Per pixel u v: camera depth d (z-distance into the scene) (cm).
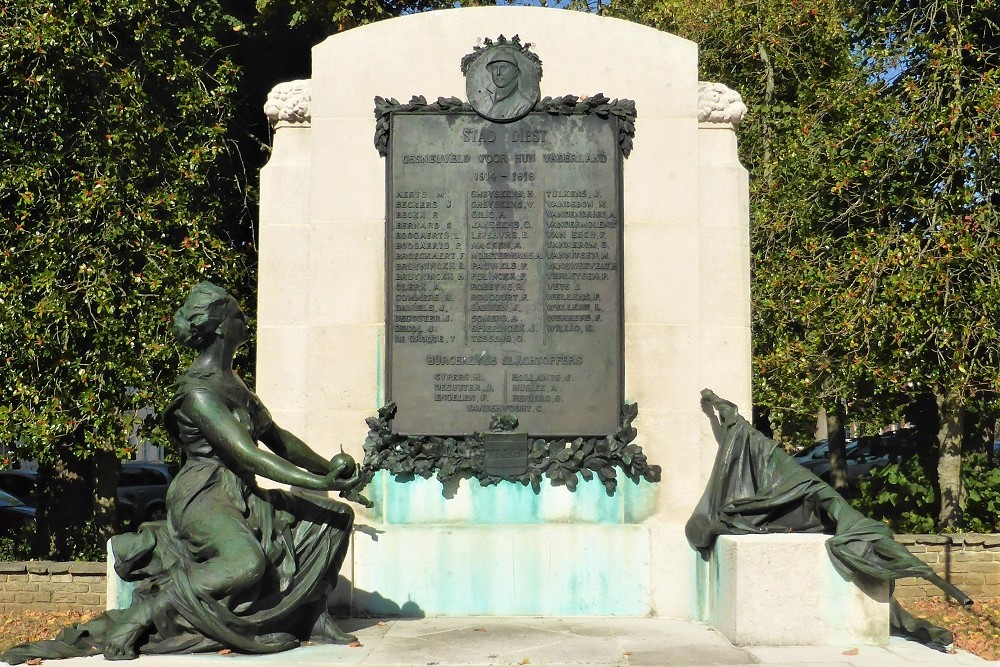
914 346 1506
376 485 948
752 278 1750
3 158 1391
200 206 1569
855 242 1589
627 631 872
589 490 948
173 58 1520
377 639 837
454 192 958
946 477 1537
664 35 980
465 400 947
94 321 1388
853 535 826
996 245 1463
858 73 1648
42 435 1324
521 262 953
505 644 820
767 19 1995
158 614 771
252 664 746
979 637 980
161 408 1394
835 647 813
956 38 1526
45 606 1209
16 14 1364
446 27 980
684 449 952
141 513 2403
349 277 965
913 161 1569
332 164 971
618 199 957
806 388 1622
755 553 823
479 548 939
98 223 1416
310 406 957
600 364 948
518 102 962
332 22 1717
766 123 1967
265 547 804
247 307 1619
